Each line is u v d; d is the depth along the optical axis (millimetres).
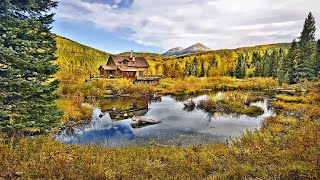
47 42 11625
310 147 8320
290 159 7582
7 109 10422
